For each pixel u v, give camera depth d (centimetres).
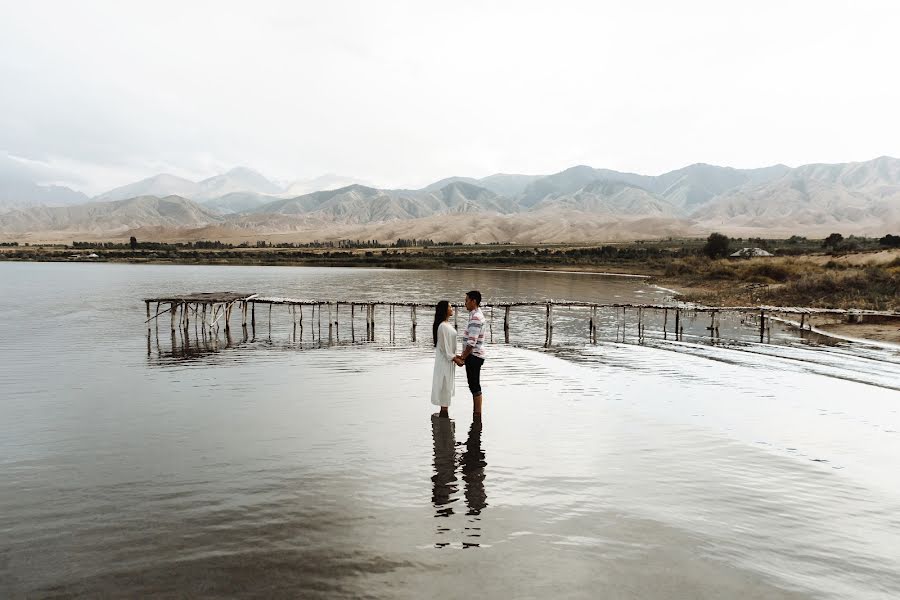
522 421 1155
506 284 7294
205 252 18788
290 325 3331
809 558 604
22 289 6006
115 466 874
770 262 6850
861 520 707
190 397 1370
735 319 3584
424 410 1241
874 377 1723
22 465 879
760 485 822
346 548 607
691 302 4538
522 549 608
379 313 4050
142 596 513
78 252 18588
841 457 958
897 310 3225
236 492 769
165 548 608
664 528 670
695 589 533
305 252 19300
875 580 559
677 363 1966
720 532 663
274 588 526
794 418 1220
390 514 697
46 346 2336
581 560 586
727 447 1005
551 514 704
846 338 2702
